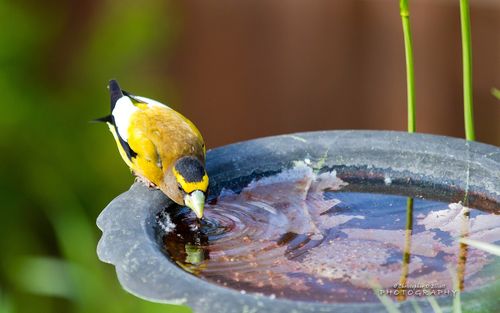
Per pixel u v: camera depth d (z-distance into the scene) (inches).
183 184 266.4
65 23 523.5
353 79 569.6
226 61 590.6
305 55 577.0
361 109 570.3
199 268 229.0
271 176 285.1
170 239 249.6
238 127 597.6
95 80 489.4
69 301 474.6
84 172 482.6
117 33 486.6
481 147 274.2
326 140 287.4
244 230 254.8
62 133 484.4
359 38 563.5
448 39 540.4
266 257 235.0
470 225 251.8
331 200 273.9
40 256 480.7
